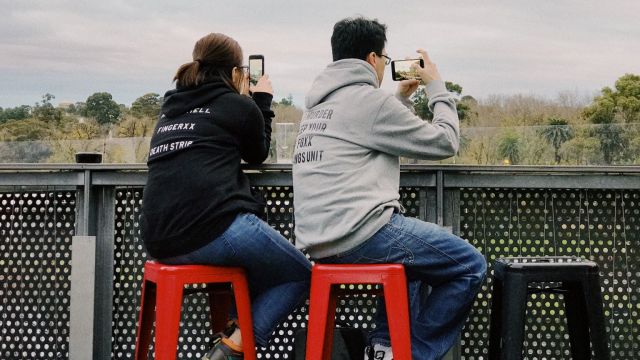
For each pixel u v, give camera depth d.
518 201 2.97
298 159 2.60
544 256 2.78
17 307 3.15
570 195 2.94
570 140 27.86
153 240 2.48
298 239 2.54
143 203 2.54
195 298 3.09
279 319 2.57
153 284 2.66
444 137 2.51
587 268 2.40
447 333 2.56
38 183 3.06
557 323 2.96
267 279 2.55
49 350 3.13
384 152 2.52
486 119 30.59
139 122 23.27
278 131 2.98
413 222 2.49
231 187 2.47
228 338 2.51
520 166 2.80
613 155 28.84
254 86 2.91
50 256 3.13
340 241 2.44
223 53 2.63
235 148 2.54
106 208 3.09
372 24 2.65
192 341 3.09
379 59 2.68
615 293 2.91
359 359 2.78
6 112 32.06
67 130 29.16
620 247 2.91
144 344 2.66
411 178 2.93
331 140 2.51
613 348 2.91
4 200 3.16
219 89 2.57
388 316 2.34
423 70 2.75
